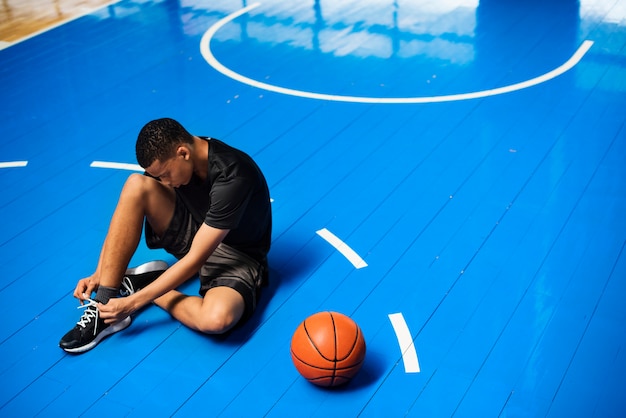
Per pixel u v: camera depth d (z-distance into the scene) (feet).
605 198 13.98
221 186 10.25
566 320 11.15
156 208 11.00
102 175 15.64
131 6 25.00
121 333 11.31
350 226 13.61
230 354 10.80
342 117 17.47
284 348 10.87
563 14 22.54
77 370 10.64
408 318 11.32
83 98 18.89
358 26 22.67
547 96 17.85
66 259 13.08
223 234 10.44
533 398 9.82
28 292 12.29
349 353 9.66
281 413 9.77
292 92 18.79
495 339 10.85
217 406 9.93
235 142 16.60
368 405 9.81
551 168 15.01
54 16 24.44
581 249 12.66
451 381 10.14
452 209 13.93
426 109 17.61
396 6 24.07
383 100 18.17
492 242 12.95
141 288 11.75
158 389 10.25
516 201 14.05
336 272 12.42
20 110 18.40
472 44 20.93
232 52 21.22
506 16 22.71
